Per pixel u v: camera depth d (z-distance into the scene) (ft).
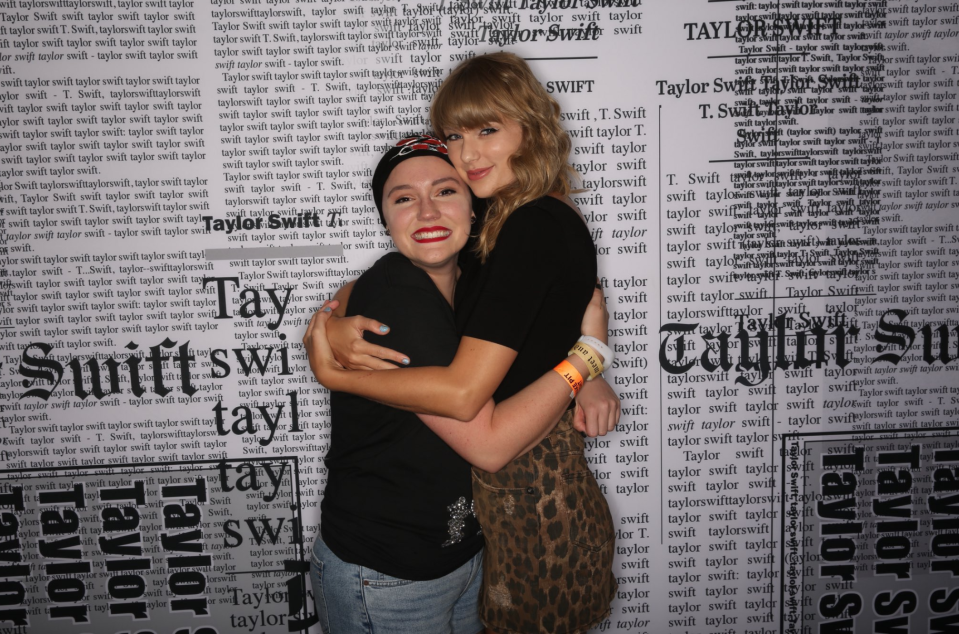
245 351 5.66
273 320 5.65
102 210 5.49
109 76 5.37
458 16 5.44
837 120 5.61
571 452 4.03
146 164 5.47
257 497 5.77
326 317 4.10
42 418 5.62
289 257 5.61
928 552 6.03
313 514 5.80
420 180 4.02
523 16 5.46
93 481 5.70
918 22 5.53
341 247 5.62
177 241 5.55
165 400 5.67
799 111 5.60
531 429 3.63
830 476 5.94
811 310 5.80
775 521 5.95
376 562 3.92
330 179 5.56
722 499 5.93
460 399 3.40
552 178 4.01
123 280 5.55
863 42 5.54
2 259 5.49
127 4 5.32
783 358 5.83
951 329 5.84
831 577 6.03
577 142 5.59
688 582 5.98
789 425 5.89
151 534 5.77
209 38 5.39
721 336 5.80
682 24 5.49
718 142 5.61
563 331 3.83
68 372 5.60
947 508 5.98
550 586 3.86
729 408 5.86
